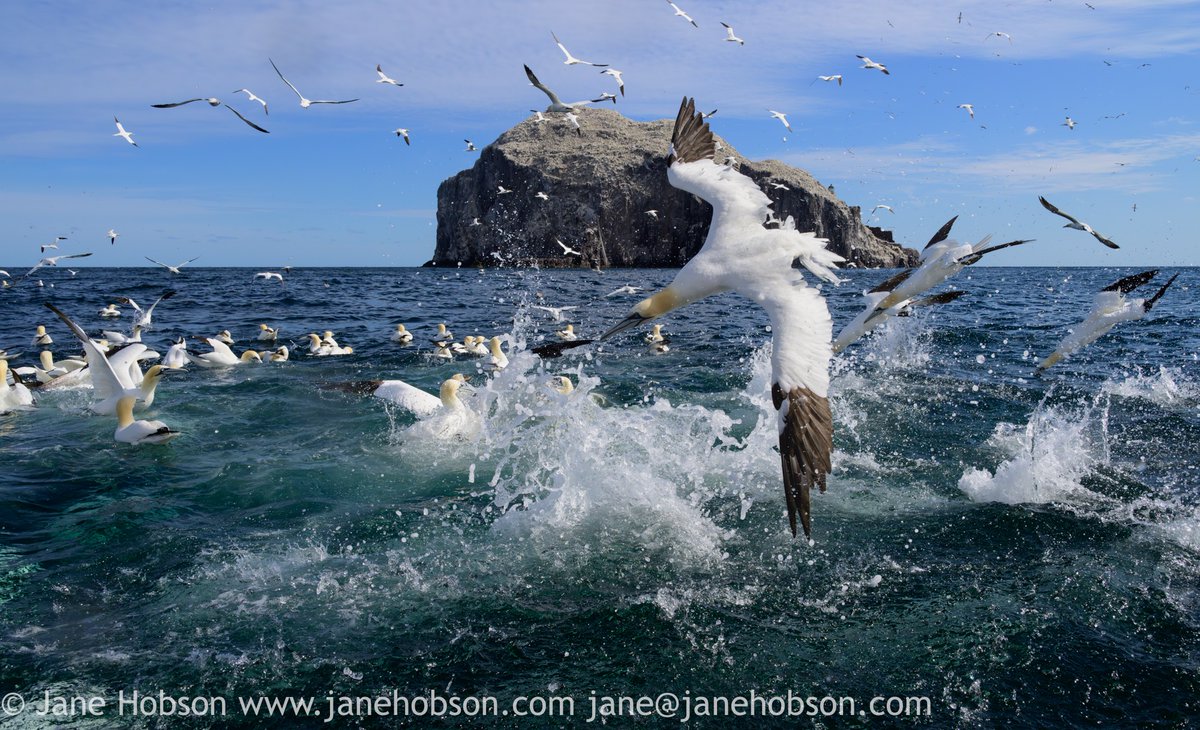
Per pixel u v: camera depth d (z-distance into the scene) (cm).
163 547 896
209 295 4775
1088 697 633
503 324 3039
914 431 1299
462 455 1215
